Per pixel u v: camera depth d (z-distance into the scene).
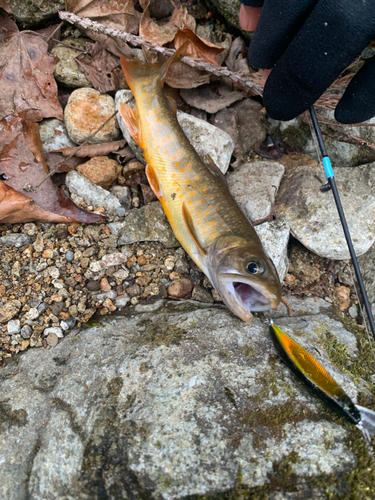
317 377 0.16
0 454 0.16
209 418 0.16
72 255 0.22
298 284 0.23
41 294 0.20
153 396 0.16
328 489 0.14
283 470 0.15
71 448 0.16
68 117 0.24
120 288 0.21
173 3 0.26
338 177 0.25
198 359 0.17
